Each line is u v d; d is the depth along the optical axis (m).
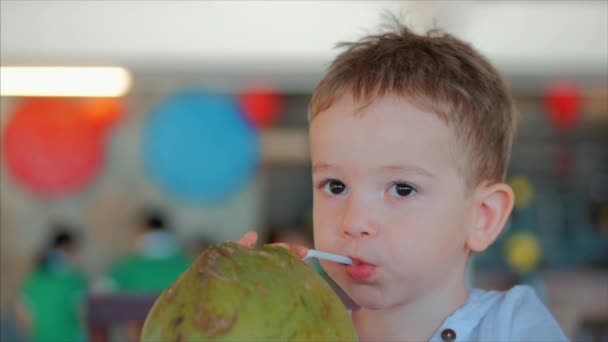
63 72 3.68
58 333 3.57
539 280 4.16
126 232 5.72
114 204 5.73
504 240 4.52
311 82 4.11
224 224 5.92
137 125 5.62
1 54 2.91
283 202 5.95
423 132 0.76
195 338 0.51
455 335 0.81
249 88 4.14
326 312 0.55
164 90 4.61
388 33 0.98
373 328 0.85
